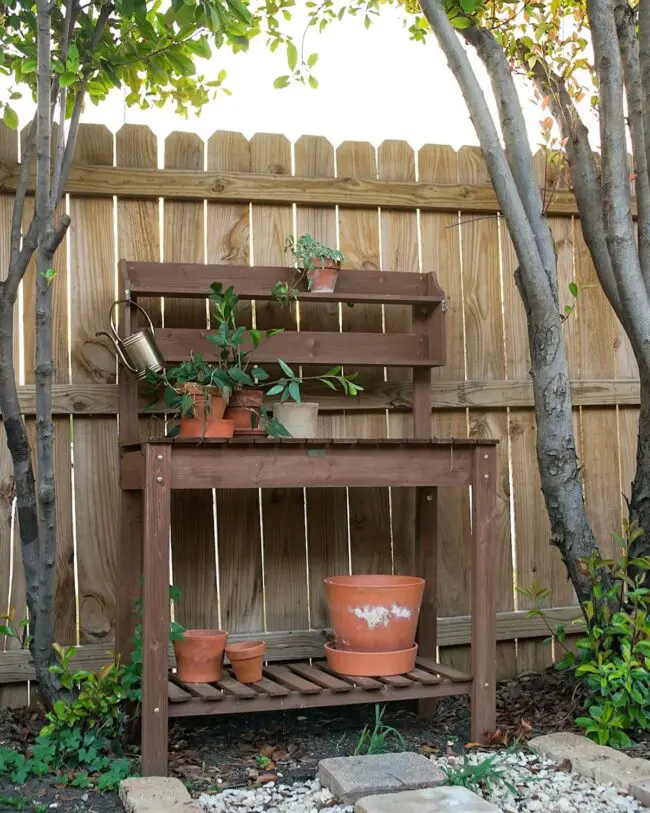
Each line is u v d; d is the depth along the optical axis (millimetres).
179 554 3447
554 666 3648
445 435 3754
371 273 3566
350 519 3646
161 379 3230
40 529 2865
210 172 3512
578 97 3713
